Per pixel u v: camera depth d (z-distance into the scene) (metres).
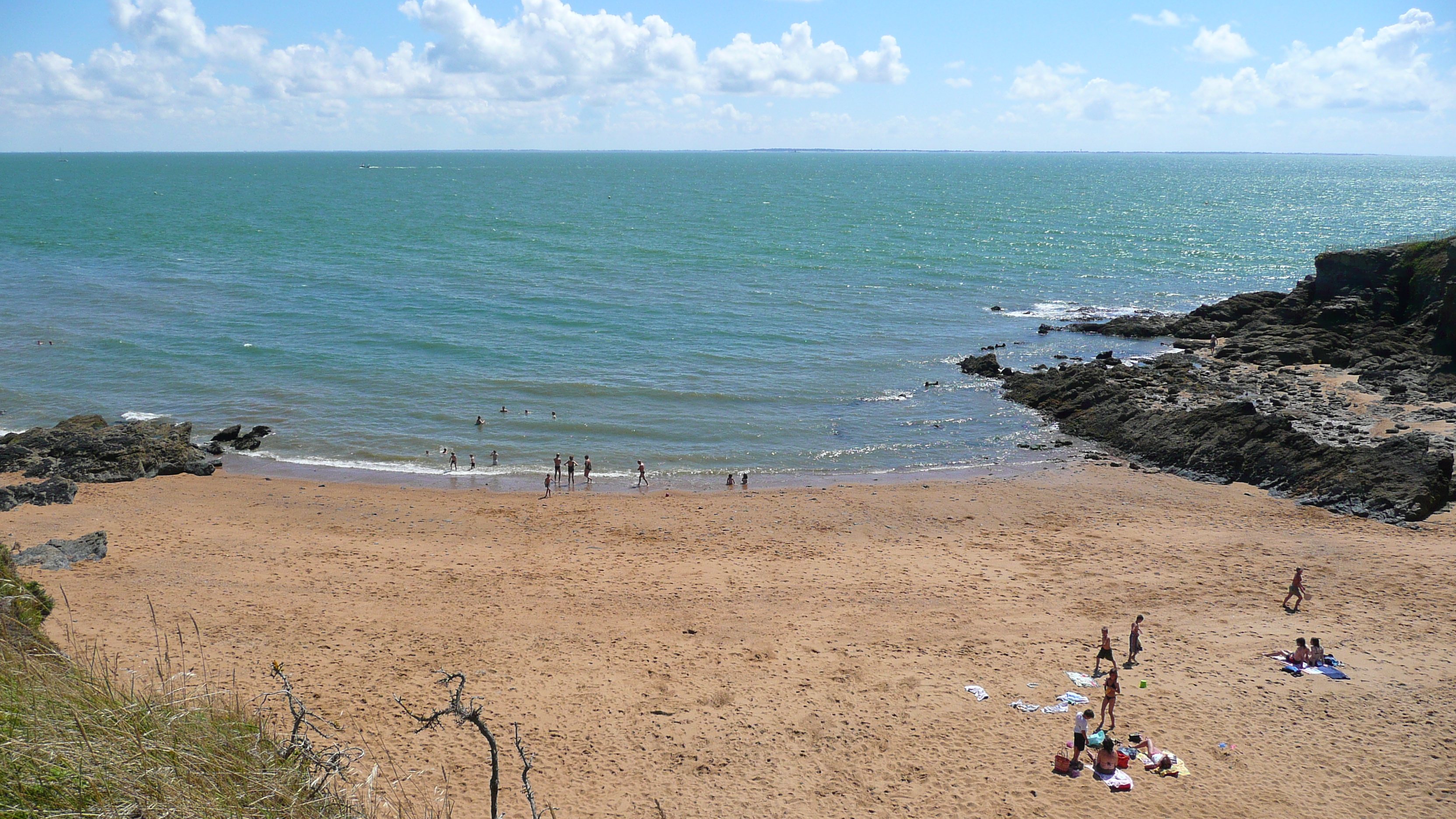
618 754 19.75
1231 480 39.94
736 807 18.11
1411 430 42.38
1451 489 35.47
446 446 45.28
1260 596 27.86
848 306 79.75
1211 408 43.66
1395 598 27.28
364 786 13.03
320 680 22.22
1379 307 61.12
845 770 19.36
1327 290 65.25
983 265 103.12
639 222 146.12
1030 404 52.62
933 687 22.66
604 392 53.88
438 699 21.67
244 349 61.03
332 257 101.06
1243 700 21.72
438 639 25.03
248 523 34.53
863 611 27.34
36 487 35.94
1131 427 45.59
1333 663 23.34
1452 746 19.69
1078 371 54.75
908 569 30.80
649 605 27.73
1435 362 52.12
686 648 24.83
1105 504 37.47
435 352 61.62
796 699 22.12
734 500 38.44
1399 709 21.14
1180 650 24.38
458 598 27.97
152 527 33.47
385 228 132.25
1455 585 28.03
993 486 40.03
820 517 36.31
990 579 29.80
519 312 73.88
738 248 114.06
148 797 8.70
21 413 48.69
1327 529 33.81
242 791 9.69
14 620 14.75
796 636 25.58
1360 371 53.25
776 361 61.38
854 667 23.75
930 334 70.00
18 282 82.00
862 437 47.53
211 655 23.02
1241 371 54.75
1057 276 96.75
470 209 170.25
